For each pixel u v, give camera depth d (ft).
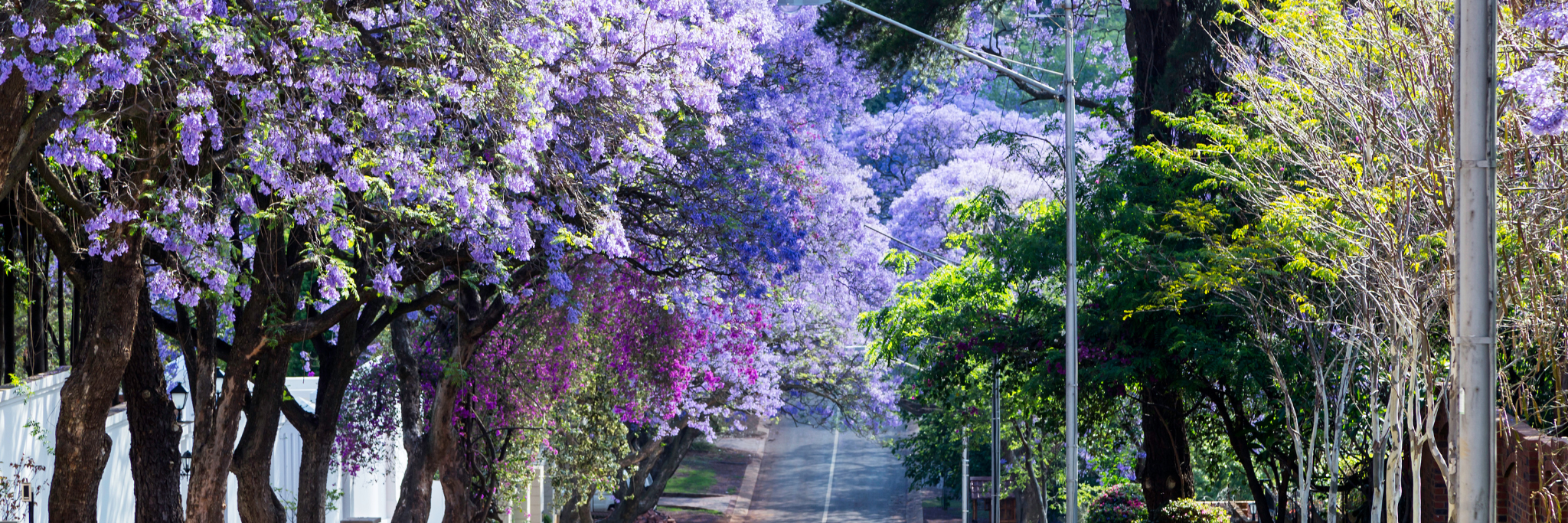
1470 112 20.10
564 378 64.13
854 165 94.89
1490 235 20.10
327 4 33.14
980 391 83.30
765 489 153.79
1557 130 25.85
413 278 42.19
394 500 96.78
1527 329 35.42
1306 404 52.42
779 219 52.95
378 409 69.51
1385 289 35.12
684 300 61.87
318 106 31.24
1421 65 34.06
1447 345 42.06
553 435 71.61
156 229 30.60
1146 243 54.85
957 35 77.87
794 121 68.59
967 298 64.59
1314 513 60.70
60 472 35.19
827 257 76.28
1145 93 64.13
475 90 33.78
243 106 30.94
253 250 38.91
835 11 72.90
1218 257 44.83
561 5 35.60
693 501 143.43
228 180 33.45
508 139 34.32
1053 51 125.18
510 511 90.63
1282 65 43.96
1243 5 47.19
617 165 40.83
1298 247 40.42
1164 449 67.51
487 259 37.47
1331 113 40.70
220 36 28.27
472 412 62.39
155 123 32.07
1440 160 33.58
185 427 61.87
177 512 42.70
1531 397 39.58
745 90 55.01
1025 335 61.98
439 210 37.76
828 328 102.68
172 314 60.23
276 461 72.43
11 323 46.70
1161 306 49.70
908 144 158.20
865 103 180.75
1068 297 52.70
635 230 52.70
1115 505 73.36
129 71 27.30
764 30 49.29
